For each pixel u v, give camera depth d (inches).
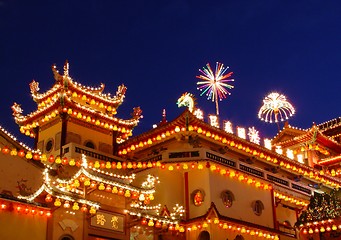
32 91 1865.2
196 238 1555.1
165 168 1665.8
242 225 1619.1
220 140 1801.2
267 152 1961.1
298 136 2498.8
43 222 1140.5
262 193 1806.1
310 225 1406.3
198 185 1649.9
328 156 2573.8
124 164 1476.4
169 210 1619.1
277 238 1739.7
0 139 1181.7
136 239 1390.3
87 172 1258.6
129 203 1381.6
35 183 1249.4
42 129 1811.0
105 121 1839.3
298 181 2144.4
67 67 1770.4
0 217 1059.3
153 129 1817.2
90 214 1233.4
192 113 1706.4
